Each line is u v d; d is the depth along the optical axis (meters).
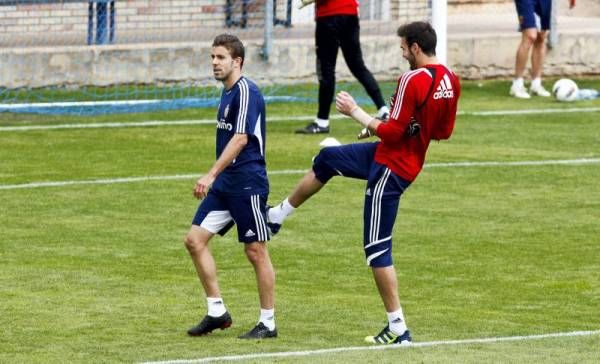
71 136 43.47
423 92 21.48
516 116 48.91
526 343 21.83
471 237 30.58
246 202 22.19
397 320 21.94
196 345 21.73
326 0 43.81
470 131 45.47
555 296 25.59
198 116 48.28
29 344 21.69
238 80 22.27
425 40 21.86
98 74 52.56
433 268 27.75
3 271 26.89
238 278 26.78
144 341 21.97
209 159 39.81
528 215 32.94
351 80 56.19
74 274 26.78
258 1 57.72
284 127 46.22
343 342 22.00
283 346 21.72
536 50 54.38
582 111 50.31
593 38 59.72
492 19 65.94
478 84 57.50
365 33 57.22
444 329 23.03
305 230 31.05
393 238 30.36
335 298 25.25
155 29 56.09
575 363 20.36
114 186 35.62
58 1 53.59
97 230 30.70
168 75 53.50
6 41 53.81
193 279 26.55
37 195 34.34
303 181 22.48
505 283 26.58
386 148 21.83
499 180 37.22
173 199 34.16
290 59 55.41
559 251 29.30
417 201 34.38
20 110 47.88
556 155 41.22
